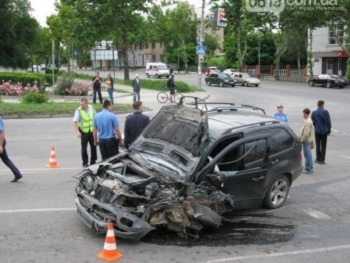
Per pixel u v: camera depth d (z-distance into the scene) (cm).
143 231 684
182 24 9281
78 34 5106
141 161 782
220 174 759
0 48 5484
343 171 1269
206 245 714
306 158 1241
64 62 9644
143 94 3703
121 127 1920
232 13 6731
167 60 10319
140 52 12094
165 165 764
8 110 2212
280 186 918
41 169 1197
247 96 3691
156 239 724
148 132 873
